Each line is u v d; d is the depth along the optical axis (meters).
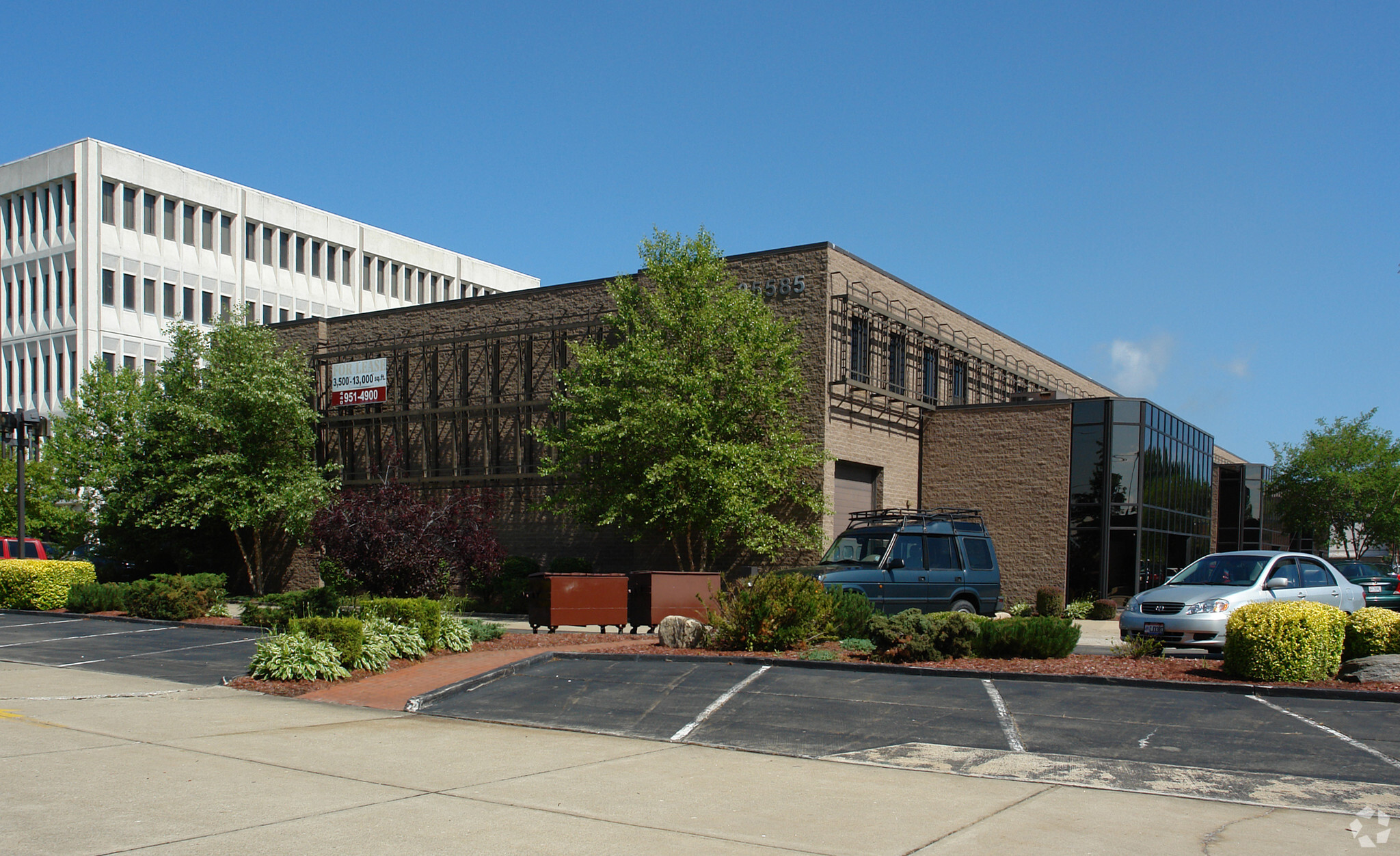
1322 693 10.72
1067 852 6.47
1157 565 29.56
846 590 16.36
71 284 50.56
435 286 69.62
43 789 7.86
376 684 13.95
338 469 33.75
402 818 7.18
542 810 7.45
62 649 17.80
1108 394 46.59
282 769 8.79
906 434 29.64
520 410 30.22
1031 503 28.98
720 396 24.81
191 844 6.42
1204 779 8.31
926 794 7.98
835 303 26.17
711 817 7.29
